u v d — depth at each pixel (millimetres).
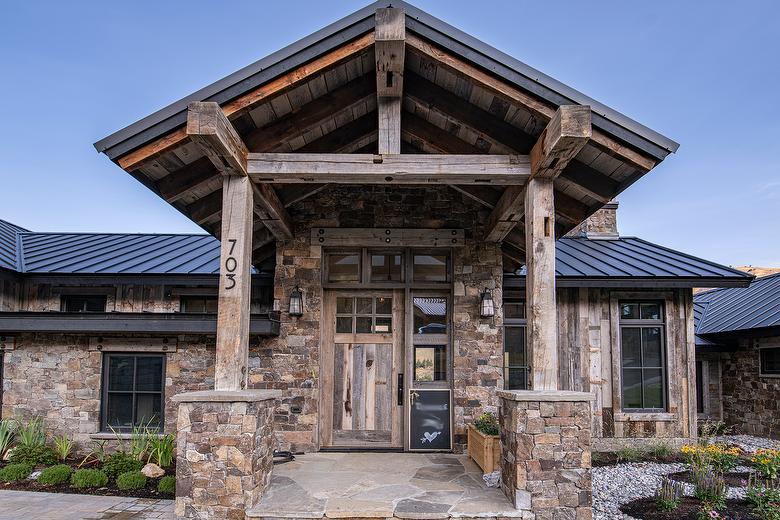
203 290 7953
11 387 7238
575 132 3922
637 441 7805
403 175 4730
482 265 6801
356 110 5336
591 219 10023
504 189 6027
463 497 4523
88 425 7109
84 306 8180
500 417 4883
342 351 6789
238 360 4488
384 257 6988
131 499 5367
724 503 5070
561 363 7910
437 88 4949
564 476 4227
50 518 4730
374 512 4137
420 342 6816
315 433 6441
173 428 7070
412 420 6602
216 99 4328
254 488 4254
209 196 5680
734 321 9719
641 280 7785
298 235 6785
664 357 8047
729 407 9898
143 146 4379
